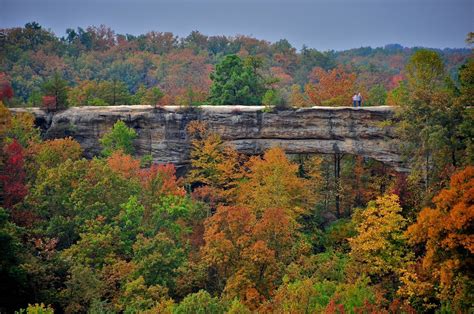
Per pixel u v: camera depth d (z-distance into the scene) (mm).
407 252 45344
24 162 61406
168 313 37312
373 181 65938
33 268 42188
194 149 70188
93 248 46781
